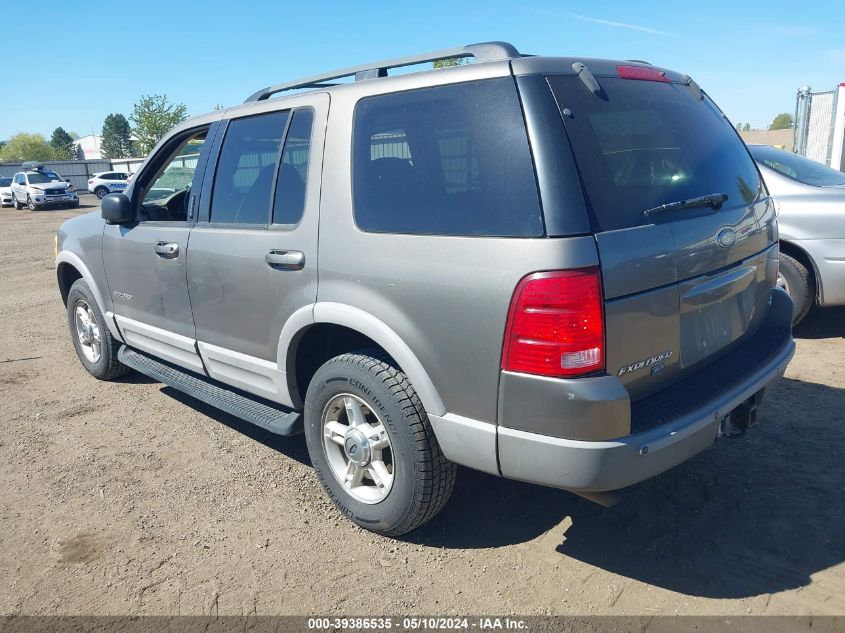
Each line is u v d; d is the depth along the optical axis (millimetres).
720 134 3324
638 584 2822
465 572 2957
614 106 2766
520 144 2533
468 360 2633
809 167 6145
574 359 2404
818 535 3070
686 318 2824
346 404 3197
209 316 3895
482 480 3719
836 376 4898
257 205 3578
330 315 3098
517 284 2457
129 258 4531
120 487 3785
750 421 2992
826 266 5531
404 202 2869
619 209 2555
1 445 4383
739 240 3082
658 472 2574
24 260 13422
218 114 4012
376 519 3146
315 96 3359
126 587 2924
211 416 4785
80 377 5711
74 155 112312
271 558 3100
